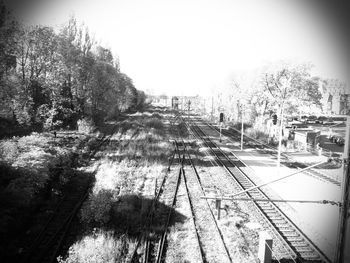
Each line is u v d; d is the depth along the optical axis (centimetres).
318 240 1450
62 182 2044
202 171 2598
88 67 4259
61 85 3762
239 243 1416
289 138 4400
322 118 7069
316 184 2370
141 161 2769
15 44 3056
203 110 9950
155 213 1700
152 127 5075
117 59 7256
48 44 3434
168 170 2573
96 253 1230
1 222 1394
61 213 1672
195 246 1373
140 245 1370
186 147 3694
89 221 1568
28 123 3127
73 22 4338
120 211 1658
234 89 6216
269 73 4391
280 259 1307
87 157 2812
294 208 1841
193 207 1803
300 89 4294
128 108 7869
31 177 1794
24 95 3116
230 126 5988
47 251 1314
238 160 3097
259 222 1653
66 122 3916
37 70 3409
